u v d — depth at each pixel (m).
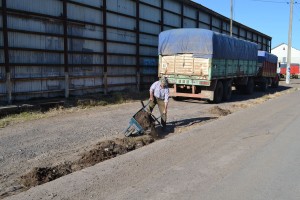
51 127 10.00
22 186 5.55
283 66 60.19
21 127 9.88
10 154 7.27
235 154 7.24
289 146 7.98
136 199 4.82
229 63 18.55
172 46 16.73
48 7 13.98
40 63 13.66
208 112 13.83
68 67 15.06
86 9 16.11
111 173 5.92
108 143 8.14
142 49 20.95
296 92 26.56
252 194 5.04
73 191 5.10
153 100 9.88
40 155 7.24
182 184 5.42
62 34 14.63
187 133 9.42
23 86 13.09
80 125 10.42
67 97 14.93
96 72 16.98
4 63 12.16
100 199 4.81
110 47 18.02
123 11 18.84
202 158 6.91
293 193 5.09
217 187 5.30
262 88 27.17
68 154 7.35
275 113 13.70
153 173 5.94
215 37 16.27
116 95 17.14
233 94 23.50
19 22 12.74
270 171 6.11
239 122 11.37
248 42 21.89
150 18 21.47
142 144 8.38
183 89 17.48
